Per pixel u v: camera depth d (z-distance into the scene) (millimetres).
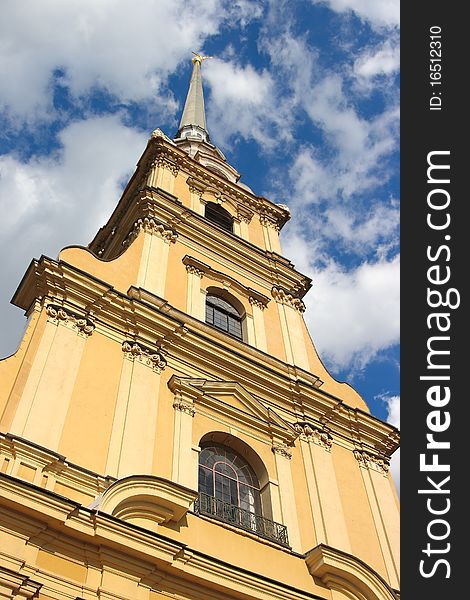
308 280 22859
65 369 13875
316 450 16719
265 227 24750
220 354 17000
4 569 9609
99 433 13250
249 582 12000
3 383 12992
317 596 12680
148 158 24422
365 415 18625
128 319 16031
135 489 11828
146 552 10977
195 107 35406
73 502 10680
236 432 15523
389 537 15789
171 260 19500
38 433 12398
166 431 14312
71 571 10422
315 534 14672
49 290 15258
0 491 10172
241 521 13969
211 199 24000
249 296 20391
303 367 19312
